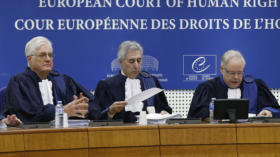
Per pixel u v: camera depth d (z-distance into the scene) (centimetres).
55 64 676
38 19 675
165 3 690
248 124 442
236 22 700
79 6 680
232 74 585
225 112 470
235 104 469
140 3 687
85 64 682
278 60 702
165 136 434
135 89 590
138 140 430
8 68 668
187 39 693
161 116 508
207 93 597
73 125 475
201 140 438
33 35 673
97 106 562
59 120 459
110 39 685
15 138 409
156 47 689
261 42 702
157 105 596
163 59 690
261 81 614
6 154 407
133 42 591
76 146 420
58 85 559
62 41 677
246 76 614
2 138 405
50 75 562
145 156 431
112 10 684
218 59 698
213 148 438
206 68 697
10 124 474
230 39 699
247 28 700
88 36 682
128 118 568
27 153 412
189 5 693
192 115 598
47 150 416
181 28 693
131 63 583
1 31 667
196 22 694
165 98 602
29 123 446
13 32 670
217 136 439
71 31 679
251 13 700
